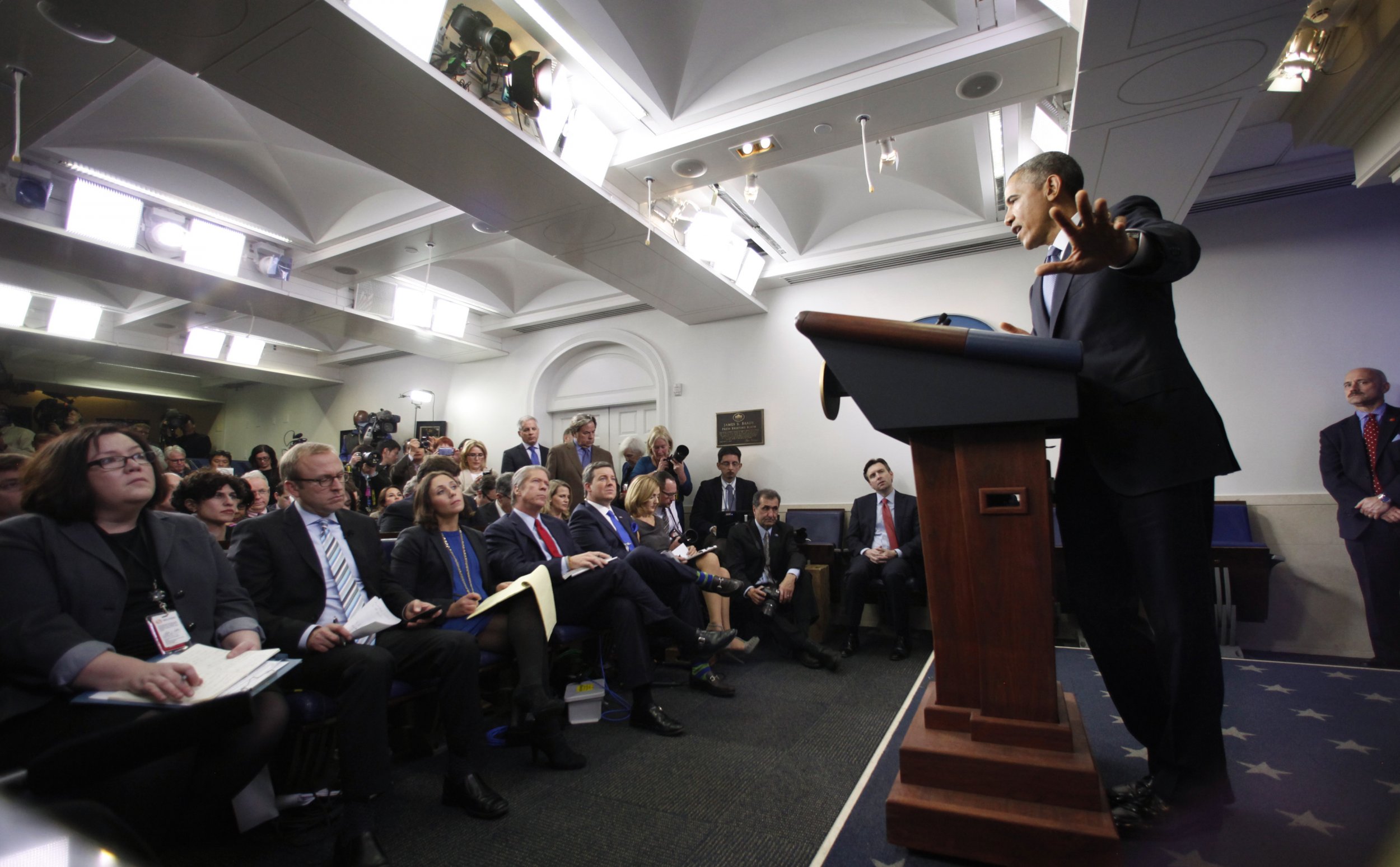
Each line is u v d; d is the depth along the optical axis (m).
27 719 1.40
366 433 7.39
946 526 1.44
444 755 2.46
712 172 4.00
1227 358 4.59
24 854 0.81
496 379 7.91
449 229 4.71
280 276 5.27
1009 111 3.74
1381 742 2.06
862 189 5.25
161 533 1.81
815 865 1.43
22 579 1.50
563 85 3.32
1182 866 1.30
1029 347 1.21
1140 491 1.31
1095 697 2.72
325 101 2.86
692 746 2.42
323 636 1.90
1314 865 1.28
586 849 1.66
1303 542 4.31
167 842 1.77
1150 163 3.52
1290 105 3.75
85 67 2.95
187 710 1.35
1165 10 2.42
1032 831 1.19
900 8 3.13
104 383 9.80
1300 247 4.50
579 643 3.17
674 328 6.76
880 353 1.35
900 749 1.36
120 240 4.38
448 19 2.92
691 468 6.50
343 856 1.61
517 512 3.19
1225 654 3.99
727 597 3.83
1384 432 3.77
